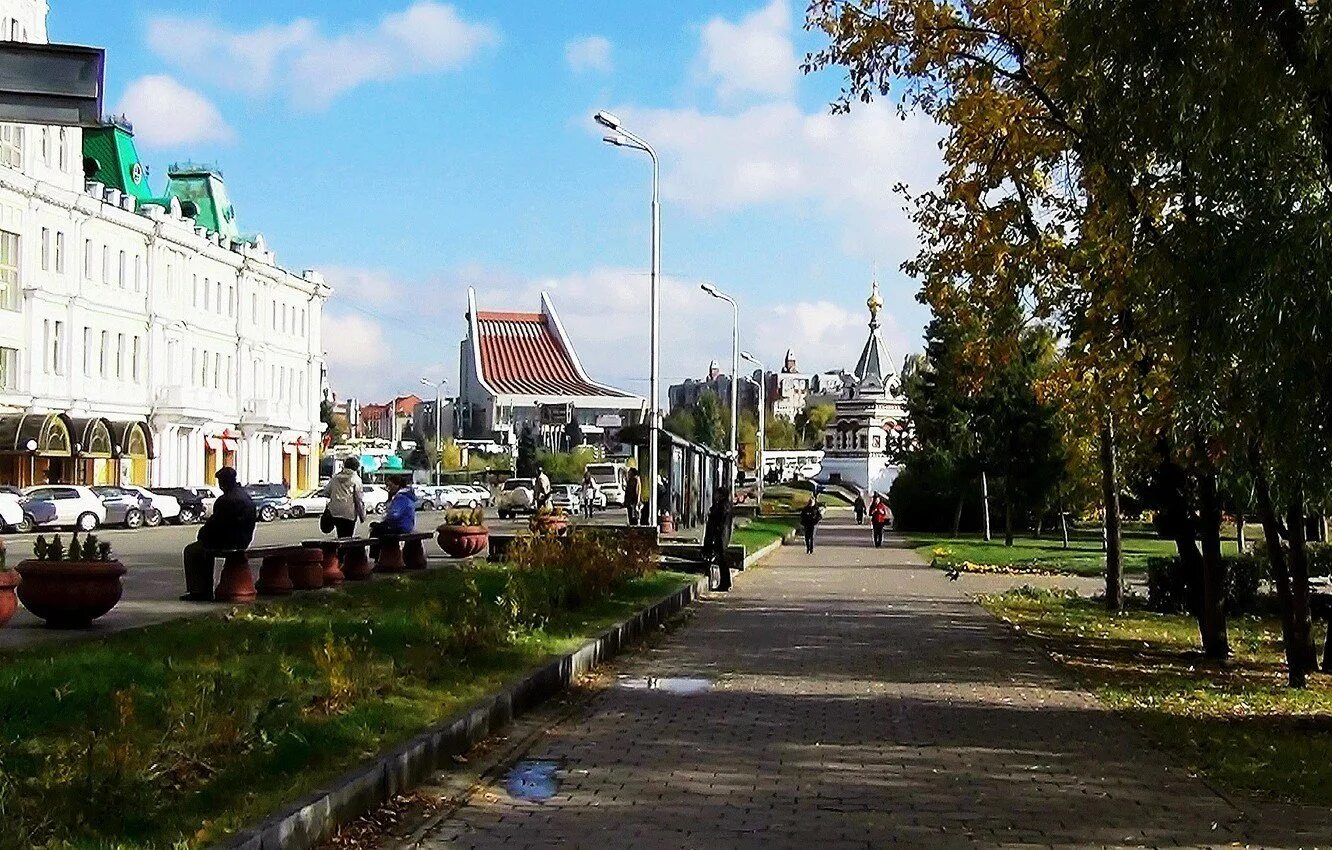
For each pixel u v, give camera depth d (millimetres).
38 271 56156
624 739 11039
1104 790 9367
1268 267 10500
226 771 7797
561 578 19328
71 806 6582
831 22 19703
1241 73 11070
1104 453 24500
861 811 8633
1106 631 21016
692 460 50906
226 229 79750
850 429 101000
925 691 14234
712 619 21812
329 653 10836
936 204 20172
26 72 14633
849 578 32406
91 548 14445
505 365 165500
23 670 10445
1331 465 10891
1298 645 15500
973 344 22969
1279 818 8578
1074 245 17375
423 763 9211
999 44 18906
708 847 7695
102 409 61188
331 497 26375
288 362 84250
